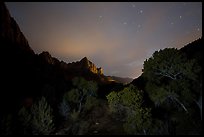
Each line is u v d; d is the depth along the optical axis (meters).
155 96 22.06
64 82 50.38
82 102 34.53
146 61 22.88
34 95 39.06
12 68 49.81
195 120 20.20
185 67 20.64
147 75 23.34
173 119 21.44
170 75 22.45
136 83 40.75
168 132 18.77
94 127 25.05
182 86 21.28
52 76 60.41
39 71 58.19
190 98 20.64
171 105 24.73
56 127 25.41
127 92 25.62
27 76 50.19
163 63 21.41
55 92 37.41
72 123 26.92
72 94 32.62
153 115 23.34
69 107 30.91
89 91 35.56
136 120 19.77
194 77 20.38
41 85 47.38
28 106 32.31
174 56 21.41
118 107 28.34
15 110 28.33
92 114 31.03
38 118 22.55
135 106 24.38
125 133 21.55
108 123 26.28
